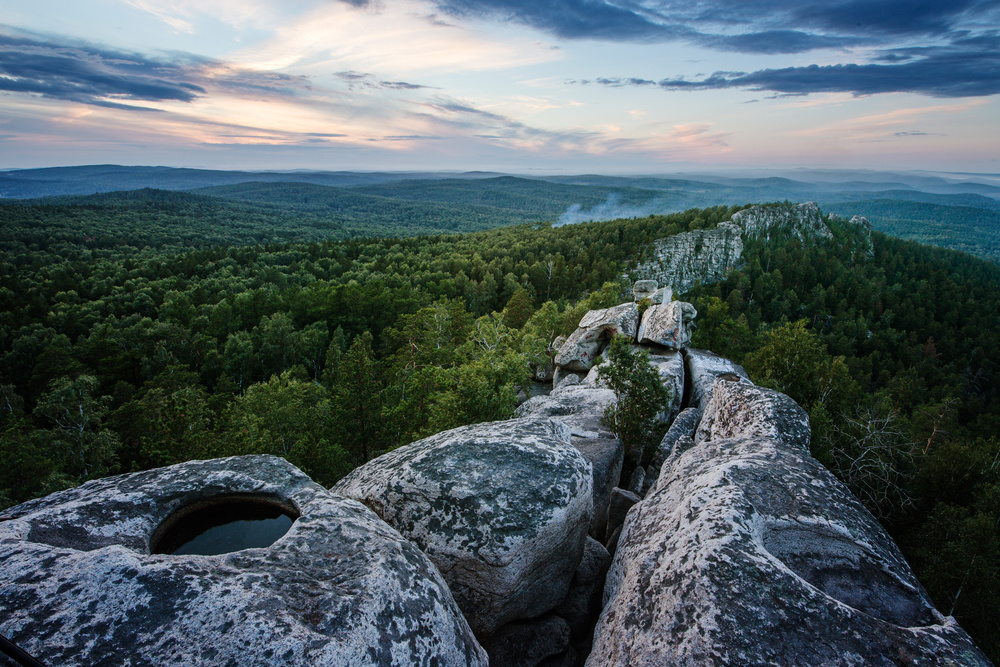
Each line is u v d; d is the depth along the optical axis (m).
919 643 4.04
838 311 129.38
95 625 3.04
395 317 78.00
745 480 6.11
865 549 5.25
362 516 4.91
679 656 4.08
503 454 6.62
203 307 87.19
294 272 128.38
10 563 3.32
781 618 4.14
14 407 50.09
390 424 24.14
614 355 17.61
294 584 3.77
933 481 18.33
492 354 29.61
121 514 4.35
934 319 135.88
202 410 32.16
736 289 135.12
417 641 3.77
